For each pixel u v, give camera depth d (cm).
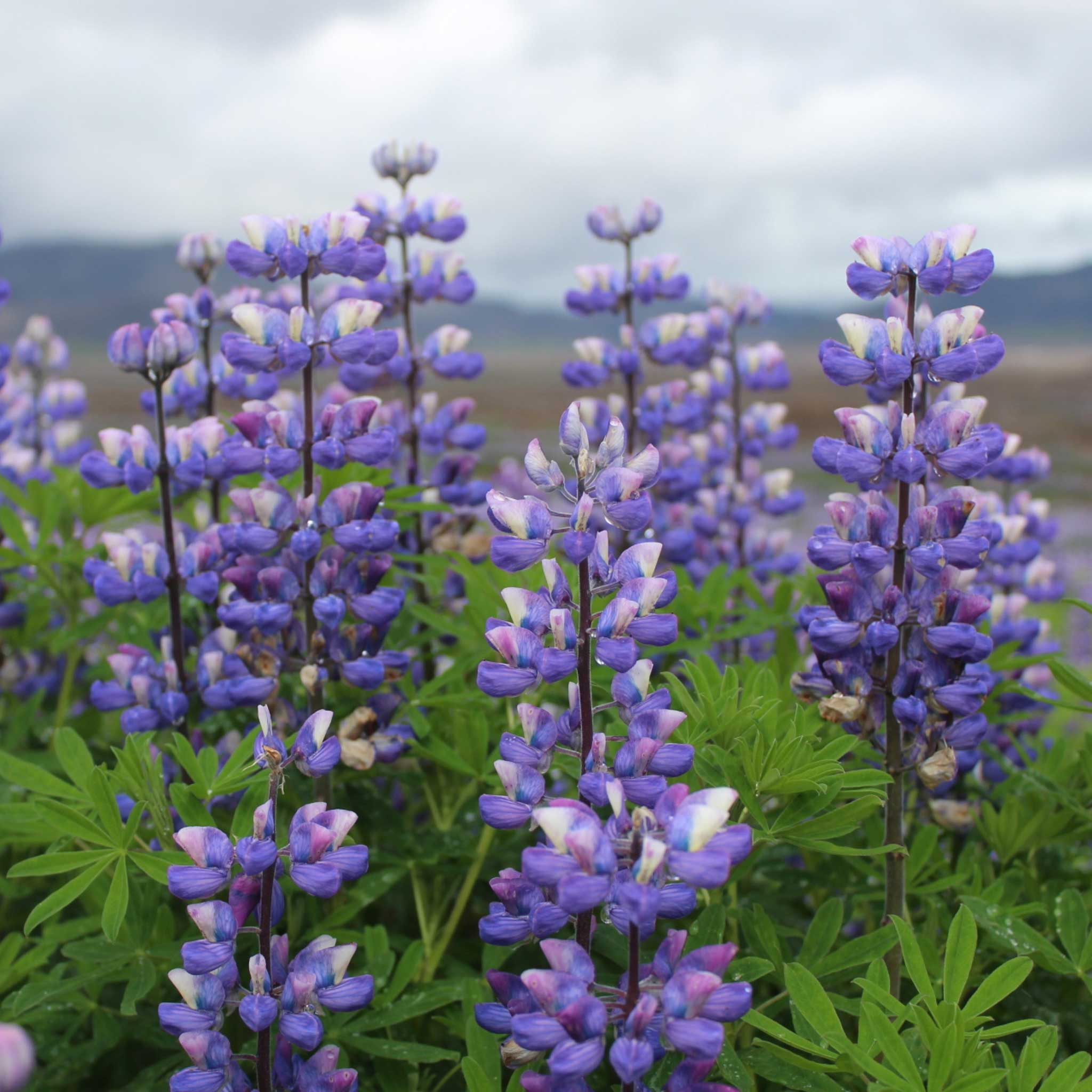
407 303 65
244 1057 40
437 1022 50
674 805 35
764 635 71
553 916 37
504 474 87
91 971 47
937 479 53
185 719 52
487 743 53
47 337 86
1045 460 61
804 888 52
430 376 67
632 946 35
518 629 39
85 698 70
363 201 64
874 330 44
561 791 59
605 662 38
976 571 58
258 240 49
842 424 45
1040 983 50
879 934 44
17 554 63
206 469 53
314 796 52
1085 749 51
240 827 45
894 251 44
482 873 53
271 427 50
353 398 66
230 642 54
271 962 39
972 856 52
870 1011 37
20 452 75
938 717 46
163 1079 47
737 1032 44
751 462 78
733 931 49
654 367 81
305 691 57
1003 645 55
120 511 66
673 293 70
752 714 45
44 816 44
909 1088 37
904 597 45
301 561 51
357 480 58
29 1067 25
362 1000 39
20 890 54
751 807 43
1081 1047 48
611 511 39
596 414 69
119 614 65
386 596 50
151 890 49
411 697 54
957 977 40
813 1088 40
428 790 56
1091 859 58
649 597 39
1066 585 120
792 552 76
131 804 49
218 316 63
